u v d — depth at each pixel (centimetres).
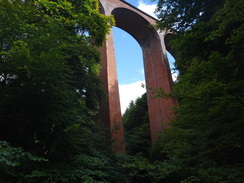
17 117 512
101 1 1911
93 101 1145
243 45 438
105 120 1430
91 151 827
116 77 1634
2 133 501
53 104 529
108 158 972
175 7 1084
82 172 548
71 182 526
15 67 475
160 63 2297
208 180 470
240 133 441
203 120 482
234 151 536
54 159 533
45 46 517
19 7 565
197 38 790
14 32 528
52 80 518
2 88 491
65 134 533
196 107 465
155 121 2164
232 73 405
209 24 742
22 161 452
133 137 2433
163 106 2105
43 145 533
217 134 529
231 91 385
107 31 988
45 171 465
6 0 543
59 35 559
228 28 648
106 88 1517
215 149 563
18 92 497
